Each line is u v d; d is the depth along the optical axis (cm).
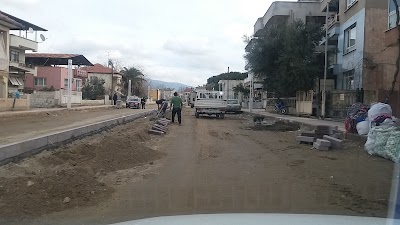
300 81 3334
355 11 2897
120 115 2634
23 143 960
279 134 1934
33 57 6331
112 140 1208
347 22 3092
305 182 837
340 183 825
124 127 1973
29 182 711
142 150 1211
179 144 1499
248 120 3130
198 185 807
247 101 6819
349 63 3023
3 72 3241
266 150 1340
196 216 256
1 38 3225
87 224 561
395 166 1015
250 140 1656
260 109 5697
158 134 1828
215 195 724
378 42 2683
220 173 934
